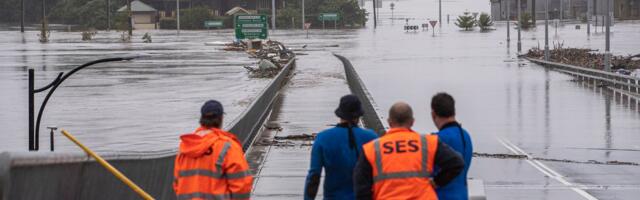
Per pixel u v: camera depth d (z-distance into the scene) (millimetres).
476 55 110438
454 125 12531
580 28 184875
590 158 34562
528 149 37156
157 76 78188
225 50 120312
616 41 133250
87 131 44500
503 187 27828
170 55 109688
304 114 49688
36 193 11648
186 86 68688
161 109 53500
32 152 11500
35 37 171750
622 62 85375
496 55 110000
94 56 105750
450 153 11469
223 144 12320
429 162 11438
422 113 49094
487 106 54594
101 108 54312
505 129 43875
